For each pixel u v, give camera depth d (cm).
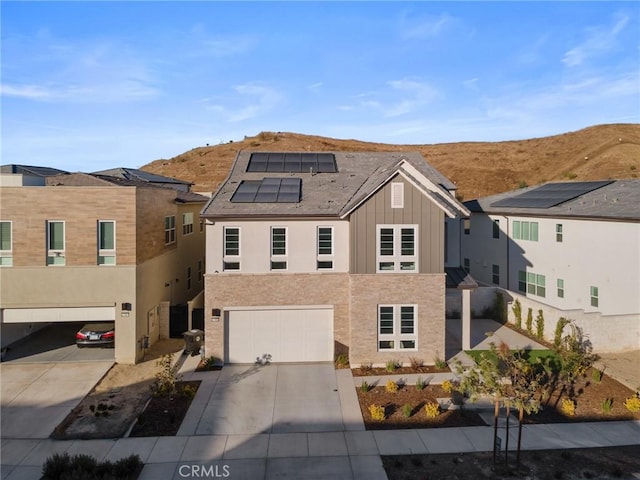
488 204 3080
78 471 1024
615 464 1108
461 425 1316
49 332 2205
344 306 1853
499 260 2880
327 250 1866
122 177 3136
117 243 1823
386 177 1741
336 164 2419
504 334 2177
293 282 1842
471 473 1068
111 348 1964
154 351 1998
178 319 2228
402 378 1664
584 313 1912
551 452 1169
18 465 1112
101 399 1502
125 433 1270
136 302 1839
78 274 1808
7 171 2292
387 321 1783
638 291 1942
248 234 1842
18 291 1786
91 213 1811
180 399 1483
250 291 1833
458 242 2141
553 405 1445
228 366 1817
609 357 1855
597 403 1454
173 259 2427
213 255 1834
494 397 1094
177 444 1210
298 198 1947
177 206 2497
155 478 1048
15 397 1503
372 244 1764
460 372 1325
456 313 2488
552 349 1934
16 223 1781
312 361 1859
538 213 2478
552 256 2423
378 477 1055
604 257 2100
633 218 1903
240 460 1131
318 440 1231
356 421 1342
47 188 1789
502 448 1188
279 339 1855
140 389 1588
